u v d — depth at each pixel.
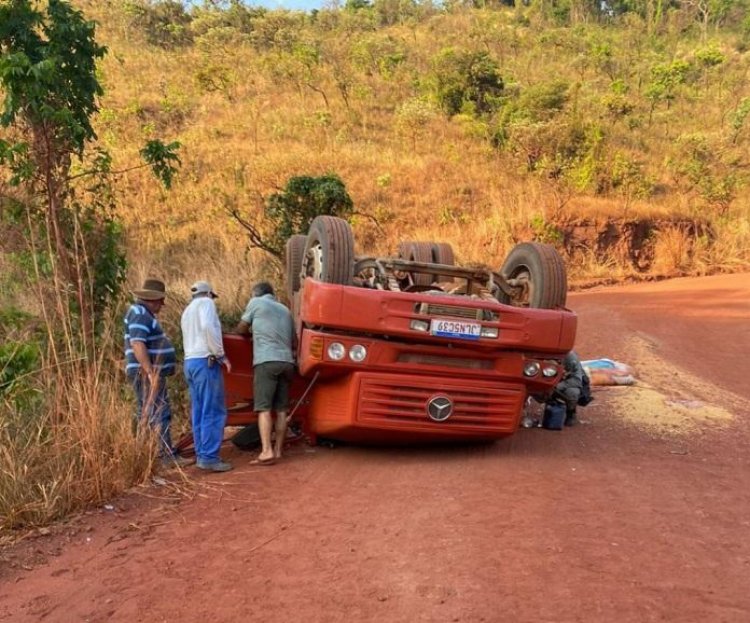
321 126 34.19
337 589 4.48
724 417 9.33
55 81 8.61
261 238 17.27
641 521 5.59
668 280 24.73
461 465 7.10
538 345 7.23
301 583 4.58
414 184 27.86
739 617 4.11
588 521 5.55
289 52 46.56
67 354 7.36
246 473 6.92
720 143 39.69
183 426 8.56
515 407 7.34
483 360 7.25
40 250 9.04
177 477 6.76
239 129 33.06
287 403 7.44
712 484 6.64
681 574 4.67
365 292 6.89
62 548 5.24
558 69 56.56
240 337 7.68
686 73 56.12
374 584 4.54
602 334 14.83
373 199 26.27
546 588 4.44
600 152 31.38
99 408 6.41
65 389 6.60
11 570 4.91
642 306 18.64
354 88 40.44
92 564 4.97
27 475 5.88
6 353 6.78
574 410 8.79
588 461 7.30
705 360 13.01
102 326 8.79
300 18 59.88
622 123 43.41
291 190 15.62
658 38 73.50
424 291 8.15
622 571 4.68
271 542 5.25
